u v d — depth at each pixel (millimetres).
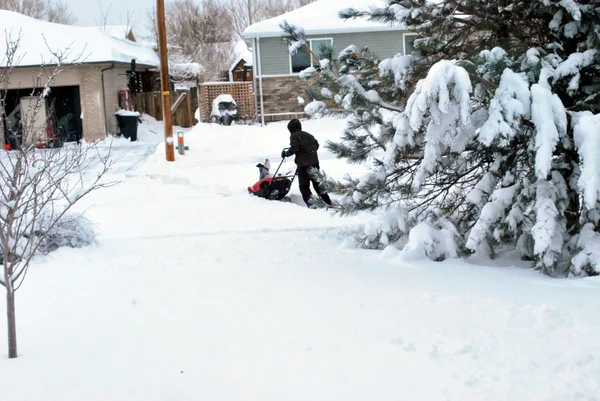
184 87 38688
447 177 8141
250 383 4316
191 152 20828
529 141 7082
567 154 7352
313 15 28906
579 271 6793
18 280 6988
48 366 4680
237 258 7840
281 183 13516
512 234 7680
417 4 8297
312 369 4488
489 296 5941
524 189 7117
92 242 8805
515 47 7863
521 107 6559
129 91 32156
